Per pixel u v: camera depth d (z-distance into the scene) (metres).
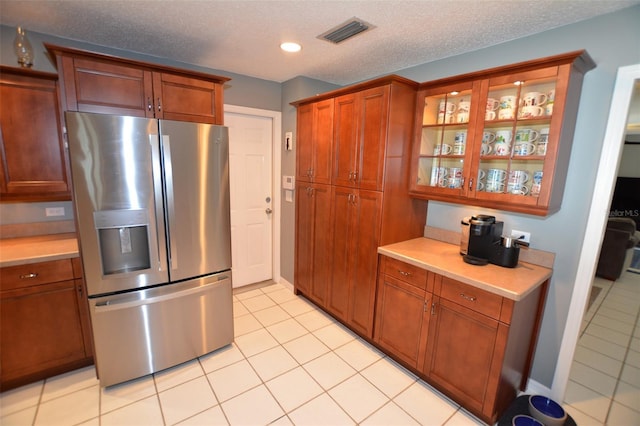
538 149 1.75
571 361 1.87
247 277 3.64
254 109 3.18
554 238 1.89
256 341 2.56
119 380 1.99
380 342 2.38
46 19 1.88
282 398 1.95
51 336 1.99
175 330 2.15
